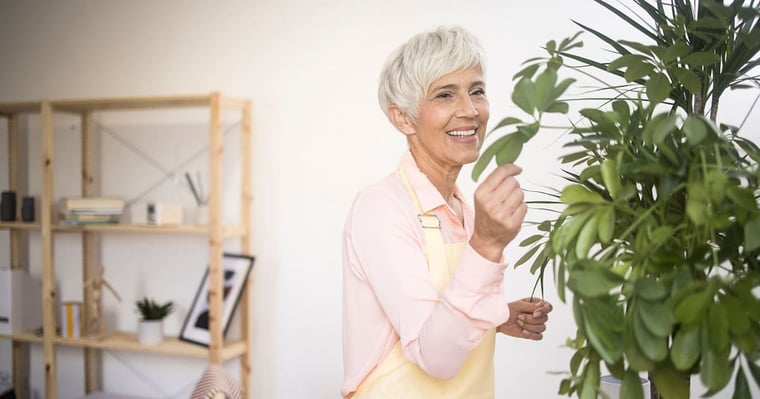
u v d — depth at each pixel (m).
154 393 3.82
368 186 1.51
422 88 1.47
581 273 0.94
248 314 3.47
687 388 1.00
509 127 3.05
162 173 3.78
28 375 4.06
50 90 4.02
